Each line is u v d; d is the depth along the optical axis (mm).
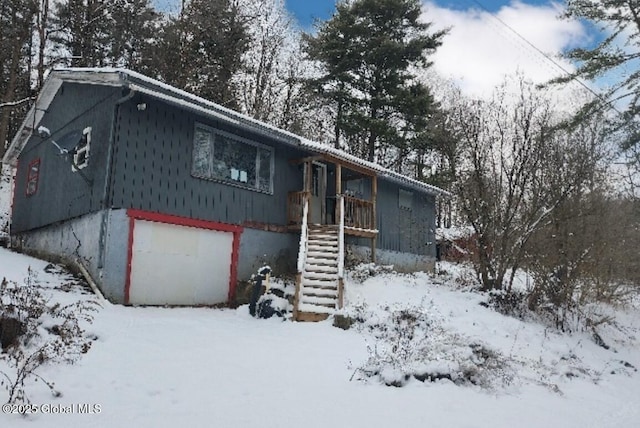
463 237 23484
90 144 12156
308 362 7406
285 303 11164
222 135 13281
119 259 10742
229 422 4840
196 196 12391
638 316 17609
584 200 15312
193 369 6488
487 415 6004
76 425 4422
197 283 12211
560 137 15438
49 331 6852
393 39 26875
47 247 13781
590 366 10461
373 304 11664
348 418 5305
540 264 14500
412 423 5367
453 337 9555
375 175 16547
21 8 20734
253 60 29766
